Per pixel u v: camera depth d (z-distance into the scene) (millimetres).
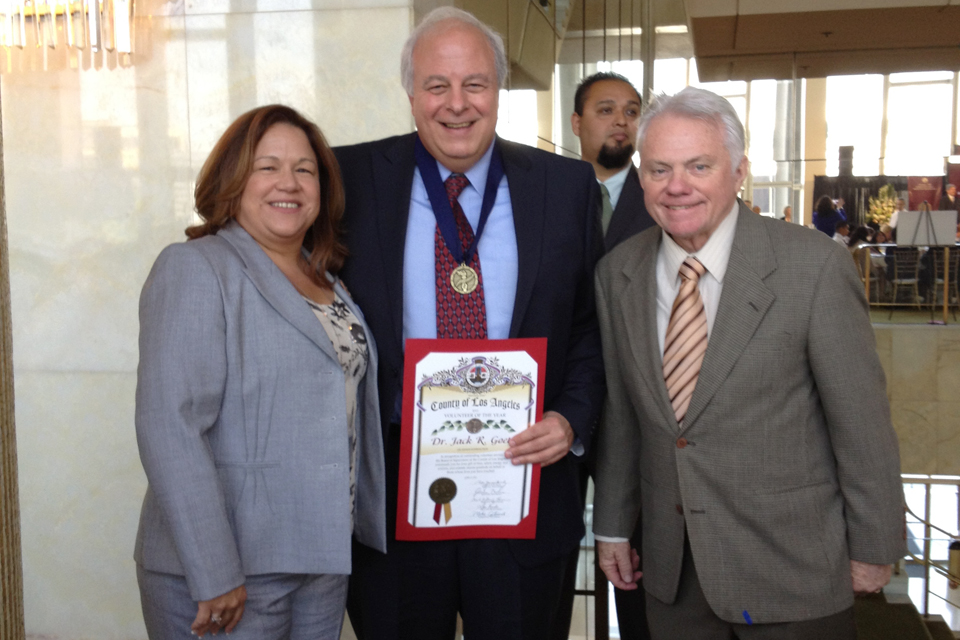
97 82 2824
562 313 1876
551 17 4297
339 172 1784
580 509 1979
